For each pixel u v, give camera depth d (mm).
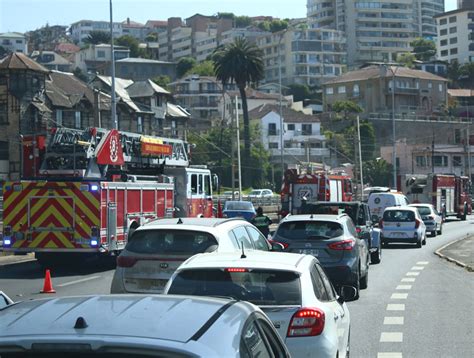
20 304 5777
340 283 20484
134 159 34656
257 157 119688
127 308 5328
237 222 17297
